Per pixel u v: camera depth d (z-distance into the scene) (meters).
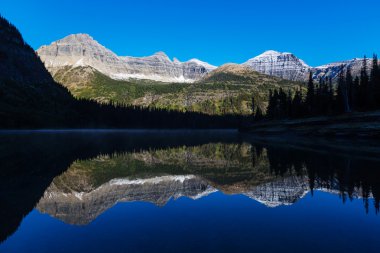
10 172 26.17
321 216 13.52
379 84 76.69
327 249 9.80
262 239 10.73
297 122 85.06
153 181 23.39
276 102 125.12
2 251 9.97
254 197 17.42
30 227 12.35
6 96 181.75
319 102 95.00
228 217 13.53
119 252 9.66
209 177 25.11
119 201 16.86
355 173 24.11
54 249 10.03
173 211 14.68
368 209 14.51
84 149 50.41
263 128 107.62
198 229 11.91
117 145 61.75
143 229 11.95
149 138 96.06
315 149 44.97
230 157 40.06
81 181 22.95
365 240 10.61
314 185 20.14
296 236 11.02
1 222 13.01
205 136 113.75
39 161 33.75
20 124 151.12
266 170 27.80
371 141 54.22
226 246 10.06
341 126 65.56
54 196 17.94
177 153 46.44
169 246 10.12
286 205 15.49
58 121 181.62
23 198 17.28
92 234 11.46
